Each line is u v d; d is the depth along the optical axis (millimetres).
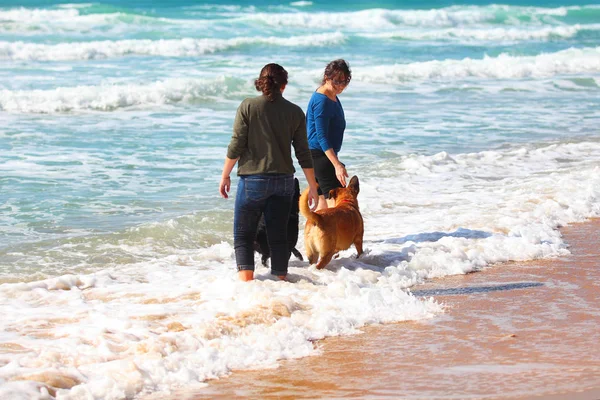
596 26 51531
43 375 5590
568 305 7688
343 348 6480
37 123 21203
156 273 9250
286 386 5625
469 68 32719
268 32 47250
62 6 53438
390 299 7691
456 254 9391
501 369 5855
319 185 9812
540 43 45844
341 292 7895
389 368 5969
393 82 30312
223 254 10180
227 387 5633
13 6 57312
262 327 6883
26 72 30156
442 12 56438
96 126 20938
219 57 36156
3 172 15008
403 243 10391
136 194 13570
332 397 5367
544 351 6281
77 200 13062
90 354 6168
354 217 9195
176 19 50469
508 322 7145
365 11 55875
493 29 52062
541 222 11312
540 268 9203
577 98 27438
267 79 7844
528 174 15375
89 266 9656
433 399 5246
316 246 8867
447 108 24781
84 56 34844
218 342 6445
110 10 53125
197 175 15203
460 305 7738
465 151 17969
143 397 5449
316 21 52469
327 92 9453
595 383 5449
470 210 12266
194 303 7832
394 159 16438
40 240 10672
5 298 8070
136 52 36469
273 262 8445
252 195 8039
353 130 20453
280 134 7953
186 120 22203
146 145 18266
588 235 10812
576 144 18297
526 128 21125
